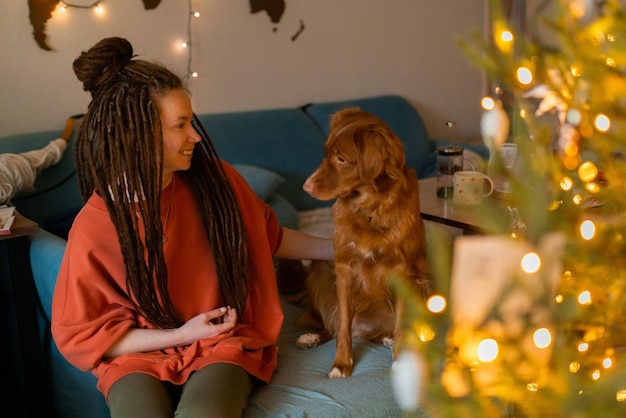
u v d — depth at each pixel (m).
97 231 1.76
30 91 2.99
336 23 3.97
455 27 4.59
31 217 2.74
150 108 1.69
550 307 0.63
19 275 2.18
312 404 1.70
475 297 0.60
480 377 0.62
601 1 0.67
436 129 4.65
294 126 3.59
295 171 3.46
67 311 1.75
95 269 1.74
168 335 1.74
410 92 4.45
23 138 2.82
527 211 0.63
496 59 0.67
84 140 1.76
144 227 1.73
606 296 0.70
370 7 4.11
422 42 4.43
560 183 0.66
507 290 0.60
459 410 0.61
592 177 0.69
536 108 0.83
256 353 1.81
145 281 1.74
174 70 3.08
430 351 0.61
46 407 2.29
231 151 3.30
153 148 1.70
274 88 3.77
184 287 1.83
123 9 3.17
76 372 2.07
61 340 1.75
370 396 1.74
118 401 1.58
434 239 0.62
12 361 2.29
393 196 1.88
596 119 0.67
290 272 2.45
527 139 0.66
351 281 1.97
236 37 3.57
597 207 0.81
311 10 3.84
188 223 1.85
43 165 2.68
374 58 4.20
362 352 2.00
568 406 0.61
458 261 0.58
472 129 4.86
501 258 0.59
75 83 3.10
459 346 0.62
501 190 2.25
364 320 2.11
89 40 3.10
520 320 0.62
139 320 1.80
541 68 0.67
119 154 1.70
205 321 1.75
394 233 1.89
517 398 0.62
